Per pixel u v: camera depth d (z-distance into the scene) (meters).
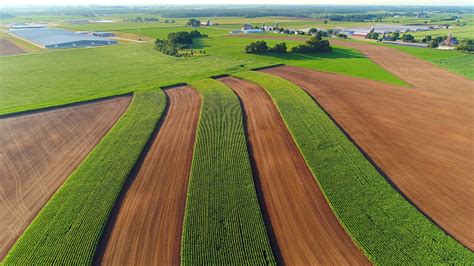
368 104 47.97
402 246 21.58
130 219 24.55
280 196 27.03
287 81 59.75
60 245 21.95
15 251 21.52
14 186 28.92
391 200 25.97
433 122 41.22
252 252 21.31
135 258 21.12
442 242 21.78
